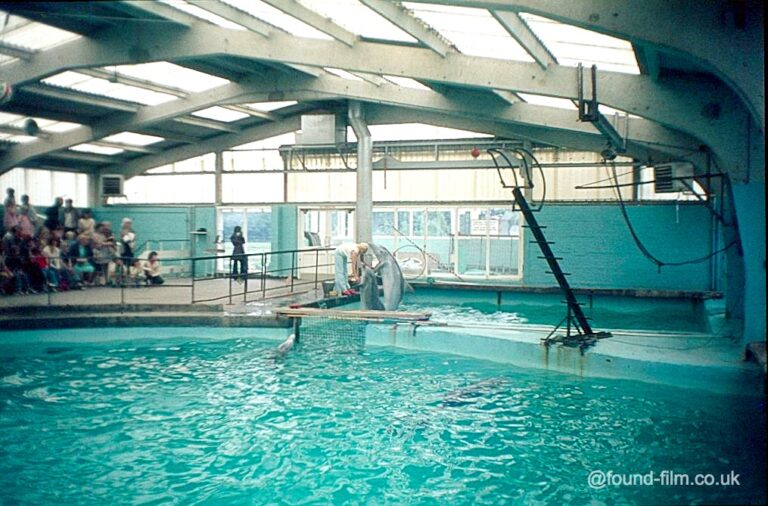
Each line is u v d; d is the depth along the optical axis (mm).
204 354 10289
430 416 7207
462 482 5555
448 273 17906
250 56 10914
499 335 9727
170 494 5371
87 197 19969
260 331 11336
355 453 6211
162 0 9766
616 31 6242
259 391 8234
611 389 8008
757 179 8031
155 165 19656
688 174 12117
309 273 18797
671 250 16000
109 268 16094
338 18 9883
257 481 5617
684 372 7793
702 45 6012
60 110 14805
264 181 19312
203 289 15398
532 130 16266
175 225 19609
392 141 18109
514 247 17344
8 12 9281
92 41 11062
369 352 10305
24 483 5555
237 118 17984
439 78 10688
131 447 6359
